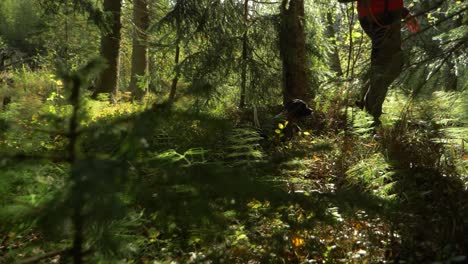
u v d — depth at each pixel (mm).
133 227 2627
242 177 1634
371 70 3734
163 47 8766
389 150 4297
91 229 1965
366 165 4152
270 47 8109
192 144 3318
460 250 2670
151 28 8789
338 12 10055
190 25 8398
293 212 3158
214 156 3512
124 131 1635
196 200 1735
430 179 3768
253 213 3182
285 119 5914
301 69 7672
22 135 2096
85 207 1594
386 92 3887
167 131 3227
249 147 3627
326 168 4438
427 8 3818
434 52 3412
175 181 1633
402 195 3564
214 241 2906
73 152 1674
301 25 7809
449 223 2943
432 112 5438
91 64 1698
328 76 8312
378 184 4004
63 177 1960
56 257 2410
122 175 1348
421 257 2715
